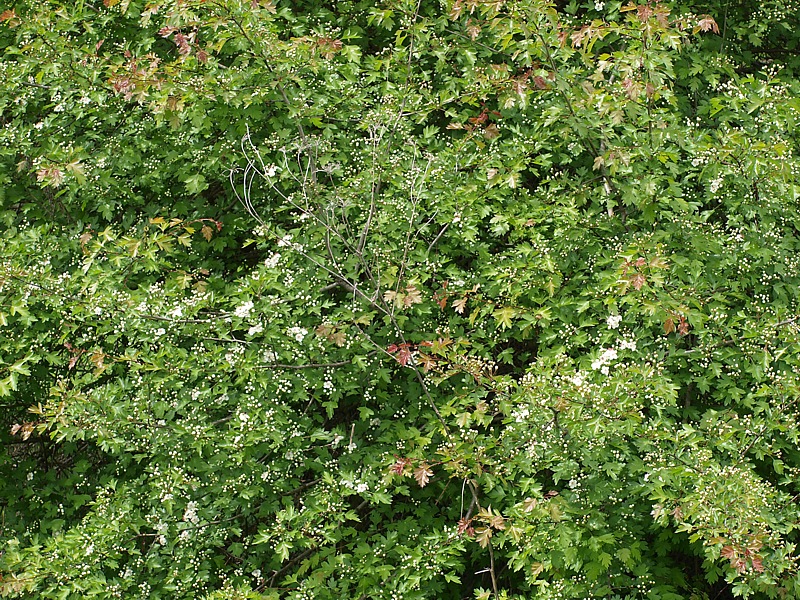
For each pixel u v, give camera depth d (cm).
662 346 481
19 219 572
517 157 509
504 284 494
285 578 498
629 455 451
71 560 452
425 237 532
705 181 512
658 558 496
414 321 509
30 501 546
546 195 521
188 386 484
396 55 552
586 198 510
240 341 450
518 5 441
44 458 603
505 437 449
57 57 518
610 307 450
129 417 451
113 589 450
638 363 468
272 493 491
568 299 494
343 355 488
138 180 551
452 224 516
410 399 509
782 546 414
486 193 515
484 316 512
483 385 480
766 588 410
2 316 450
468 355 489
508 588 535
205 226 496
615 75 497
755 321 476
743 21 644
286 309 463
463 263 571
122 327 457
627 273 404
